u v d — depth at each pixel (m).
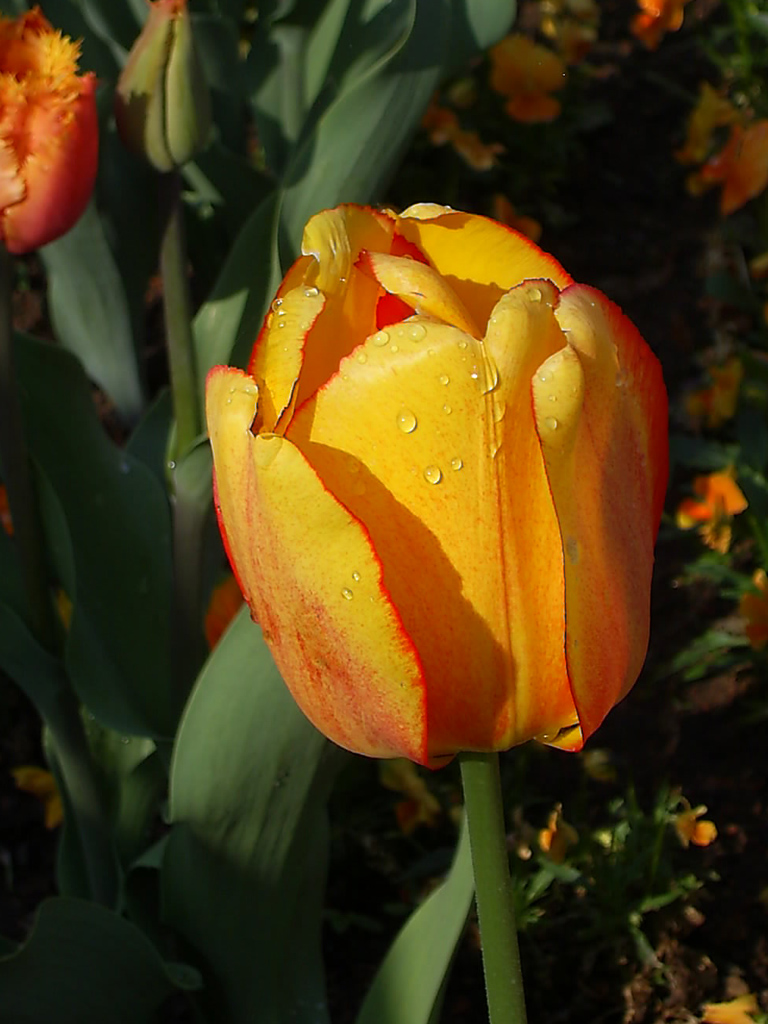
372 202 0.60
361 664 0.42
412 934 0.53
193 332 0.62
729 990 0.67
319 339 0.43
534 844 0.67
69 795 0.64
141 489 0.63
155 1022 0.59
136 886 0.62
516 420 0.42
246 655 0.55
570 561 0.42
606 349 0.42
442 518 0.42
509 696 0.43
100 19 0.67
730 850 0.71
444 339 0.41
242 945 0.58
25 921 0.72
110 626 0.61
